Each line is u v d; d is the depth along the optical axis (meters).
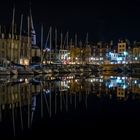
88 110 29.83
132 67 166.88
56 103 34.75
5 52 149.00
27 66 116.50
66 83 66.94
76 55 198.25
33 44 187.50
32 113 28.00
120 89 52.41
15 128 21.97
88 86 58.94
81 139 19.20
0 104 33.66
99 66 165.75
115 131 21.11
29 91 48.38
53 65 137.88
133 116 26.39
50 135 20.14
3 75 100.62
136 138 19.44
